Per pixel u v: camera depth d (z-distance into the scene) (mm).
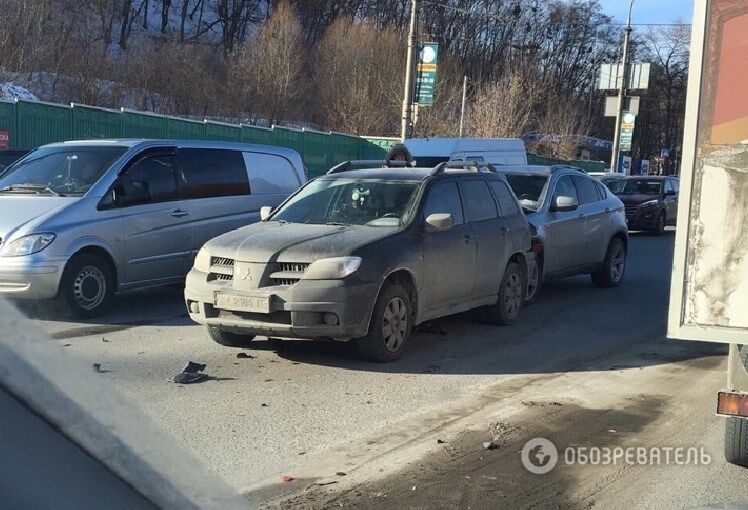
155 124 22328
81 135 20344
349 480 4668
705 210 4156
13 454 1710
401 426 5684
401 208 7965
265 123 40375
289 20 44938
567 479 4809
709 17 4105
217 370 7012
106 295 9109
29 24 32844
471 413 6047
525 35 57750
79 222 8742
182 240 9930
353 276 6855
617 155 36500
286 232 7473
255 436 5355
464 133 40844
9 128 18500
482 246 8711
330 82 44375
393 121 43031
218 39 65875
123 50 42844
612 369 7570
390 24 62062
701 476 4914
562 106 55406
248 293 6895
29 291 8352
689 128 4168
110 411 1914
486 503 4414
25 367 1771
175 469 2051
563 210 11336
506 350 8242
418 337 8695
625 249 13211
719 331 4145
